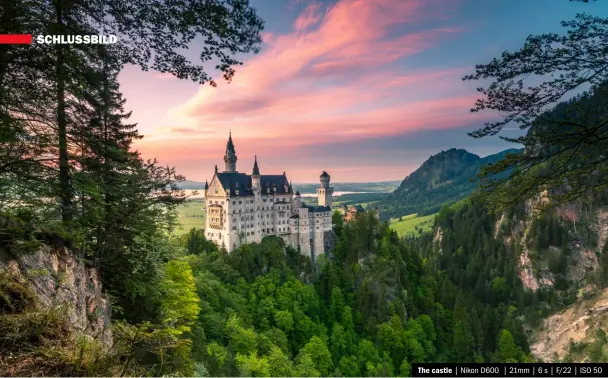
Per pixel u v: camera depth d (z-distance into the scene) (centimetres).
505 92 1285
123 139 2645
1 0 1216
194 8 1207
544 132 1260
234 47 1309
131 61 1463
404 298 12175
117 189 2350
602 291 14250
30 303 1138
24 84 1531
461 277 18362
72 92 1712
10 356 912
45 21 1330
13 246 1340
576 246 17412
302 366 7112
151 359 1808
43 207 1820
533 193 1423
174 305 3544
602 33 1095
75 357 980
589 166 1282
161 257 3114
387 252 13575
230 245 12200
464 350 10794
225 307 7656
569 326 13025
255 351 6225
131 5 1283
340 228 15375
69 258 1775
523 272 17912
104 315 1955
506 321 12506
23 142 1625
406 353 9831
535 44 1181
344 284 12419
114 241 2405
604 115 1153
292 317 9288
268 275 10775
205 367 4091
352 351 9538
